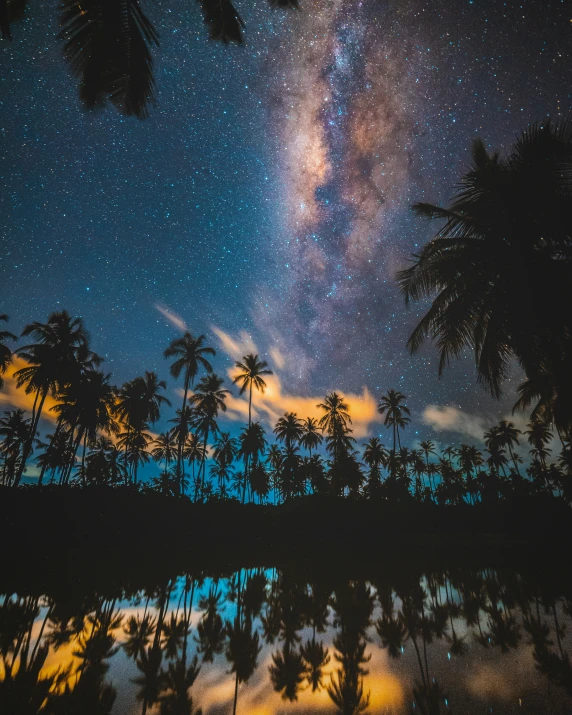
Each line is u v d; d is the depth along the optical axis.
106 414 36.75
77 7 4.92
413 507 38.66
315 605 9.96
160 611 9.27
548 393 12.62
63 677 5.37
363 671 5.55
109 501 29.64
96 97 5.14
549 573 14.65
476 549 26.56
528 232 10.13
